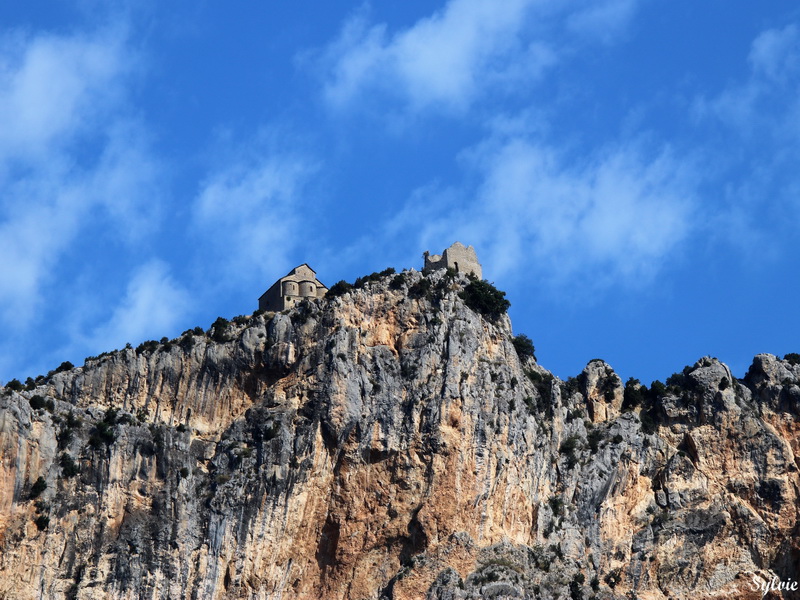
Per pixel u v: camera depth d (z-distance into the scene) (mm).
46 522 194000
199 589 194375
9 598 189500
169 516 197625
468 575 197625
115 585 193125
